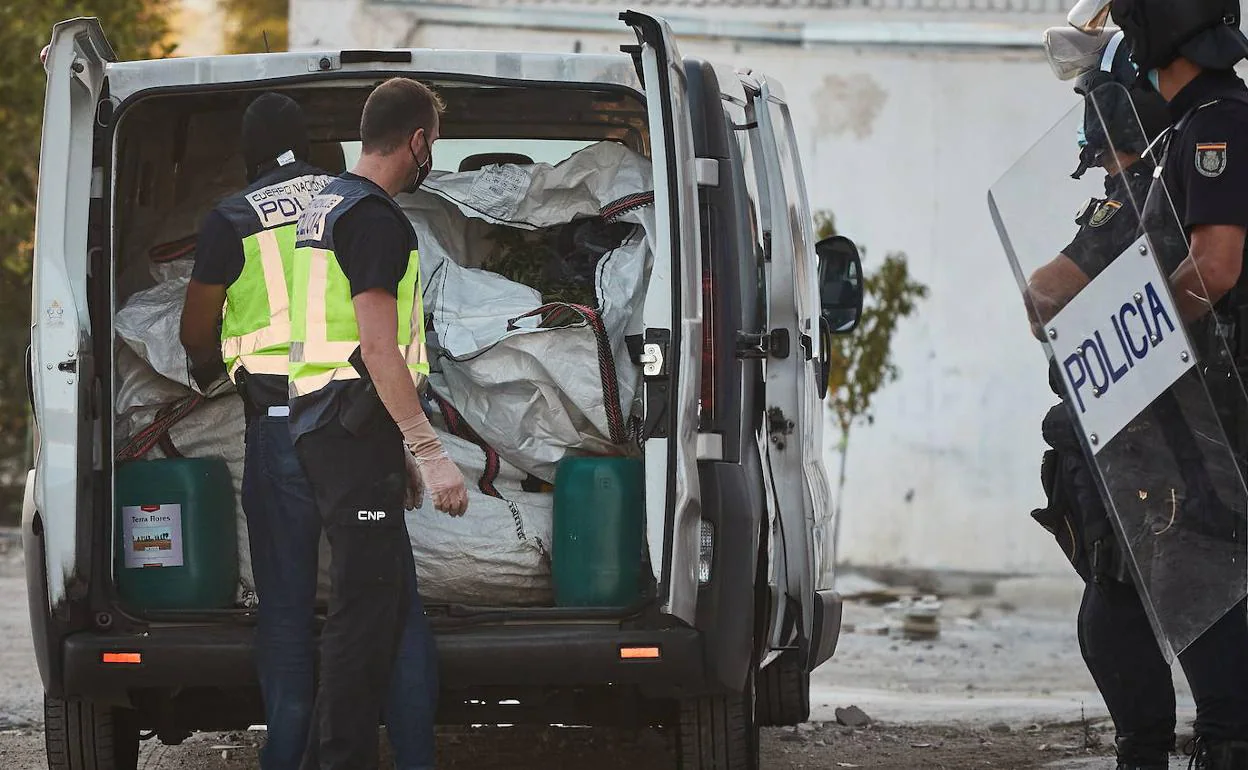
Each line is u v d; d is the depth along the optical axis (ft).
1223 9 42.65
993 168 144.77
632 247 49.11
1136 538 41.24
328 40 144.25
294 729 44.14
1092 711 73.82
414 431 42.34
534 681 44.32
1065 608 124.98
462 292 48.78
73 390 44.75
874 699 79.00
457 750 61.36
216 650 44.60
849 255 62.69
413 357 43.47
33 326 44.91
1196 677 42.22
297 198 46.11
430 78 46.55
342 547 42.65
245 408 45.57
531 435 47.32
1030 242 42.57
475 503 46.96
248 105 51.31
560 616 44.75
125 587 46.39
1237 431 41.24
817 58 146.10
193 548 46.39
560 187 50.57
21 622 99.35
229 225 45.34
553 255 51.08
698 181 46.80
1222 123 41.57
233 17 232.32
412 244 43.47
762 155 53.98
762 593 49.29
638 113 55.26
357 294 42.27
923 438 145.79
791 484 50.80
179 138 53.16
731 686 45.52
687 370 44.39
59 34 45.14
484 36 144.25
